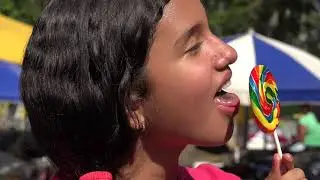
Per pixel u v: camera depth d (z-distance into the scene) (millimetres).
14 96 6602
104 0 1252
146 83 1235
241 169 6457
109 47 1228
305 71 6984
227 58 1271
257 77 1412
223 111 1271
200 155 6461
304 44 20312
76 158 1300
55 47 1271
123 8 1237
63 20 1273
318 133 10688
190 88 1230
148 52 1229
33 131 1338
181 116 1235
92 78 1234
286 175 1312
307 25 20094
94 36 1235
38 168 6988
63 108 1253
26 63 1319
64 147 1302
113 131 1248
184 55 1241
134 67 1230
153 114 1248
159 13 1233
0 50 5996
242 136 8992
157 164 1305
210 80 1249
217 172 1612
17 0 9086
